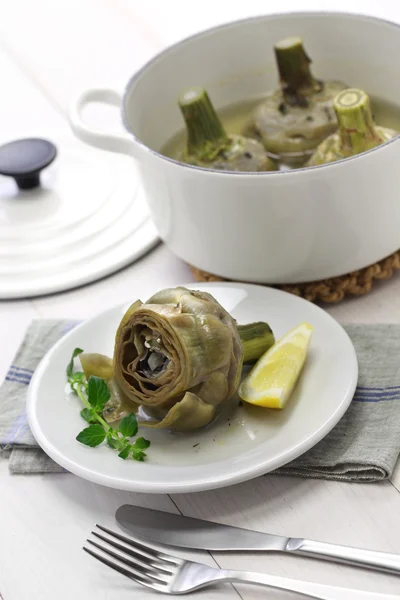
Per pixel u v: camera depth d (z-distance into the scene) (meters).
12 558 0.77
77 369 0.86
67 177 1.14
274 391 0.79
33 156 1.10
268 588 0.72
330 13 1.01
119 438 0.79
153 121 1.02
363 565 0.72
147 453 0.79
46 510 0.80
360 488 0.78
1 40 1.47
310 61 0.98
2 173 1.09
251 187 0.85
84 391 0.84
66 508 0.80
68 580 0.75
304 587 0.70
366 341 0.87
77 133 0.93
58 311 0.98
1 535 0.79
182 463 0.78
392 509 0.76
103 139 0.92
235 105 1.06
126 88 0.97
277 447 0.77
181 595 0.73
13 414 0.86
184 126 1.05
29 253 1.04
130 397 0.81
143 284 1.00
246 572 0.71
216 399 0.80
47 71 1.36
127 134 0.91
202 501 0.79
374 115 1.01
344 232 0.87
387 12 1.26
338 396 0.79
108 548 0.76
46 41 1.43
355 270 0.91
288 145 0.97
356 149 0.91
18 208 1.10
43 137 1.22
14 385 0.89
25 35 1.47
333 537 0.75
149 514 0.78
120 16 1.46
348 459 0.78
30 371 0.90
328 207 0.86
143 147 0.89
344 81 1.04
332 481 0.79
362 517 0.76
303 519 0.77
